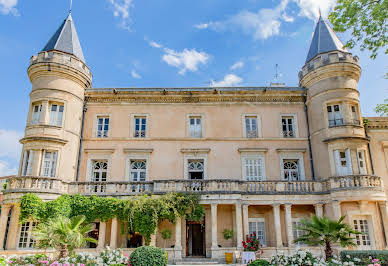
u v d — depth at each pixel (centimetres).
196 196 1817
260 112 2323
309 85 2244
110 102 2328
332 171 1978
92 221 1891
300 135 2266
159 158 2209
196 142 2250
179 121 2295
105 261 1289
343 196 1825
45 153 2003
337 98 2053
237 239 1794
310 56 2334
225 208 2038
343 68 2083
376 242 1814
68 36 2291
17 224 1861
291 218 2025
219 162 2208
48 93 2070
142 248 1252
